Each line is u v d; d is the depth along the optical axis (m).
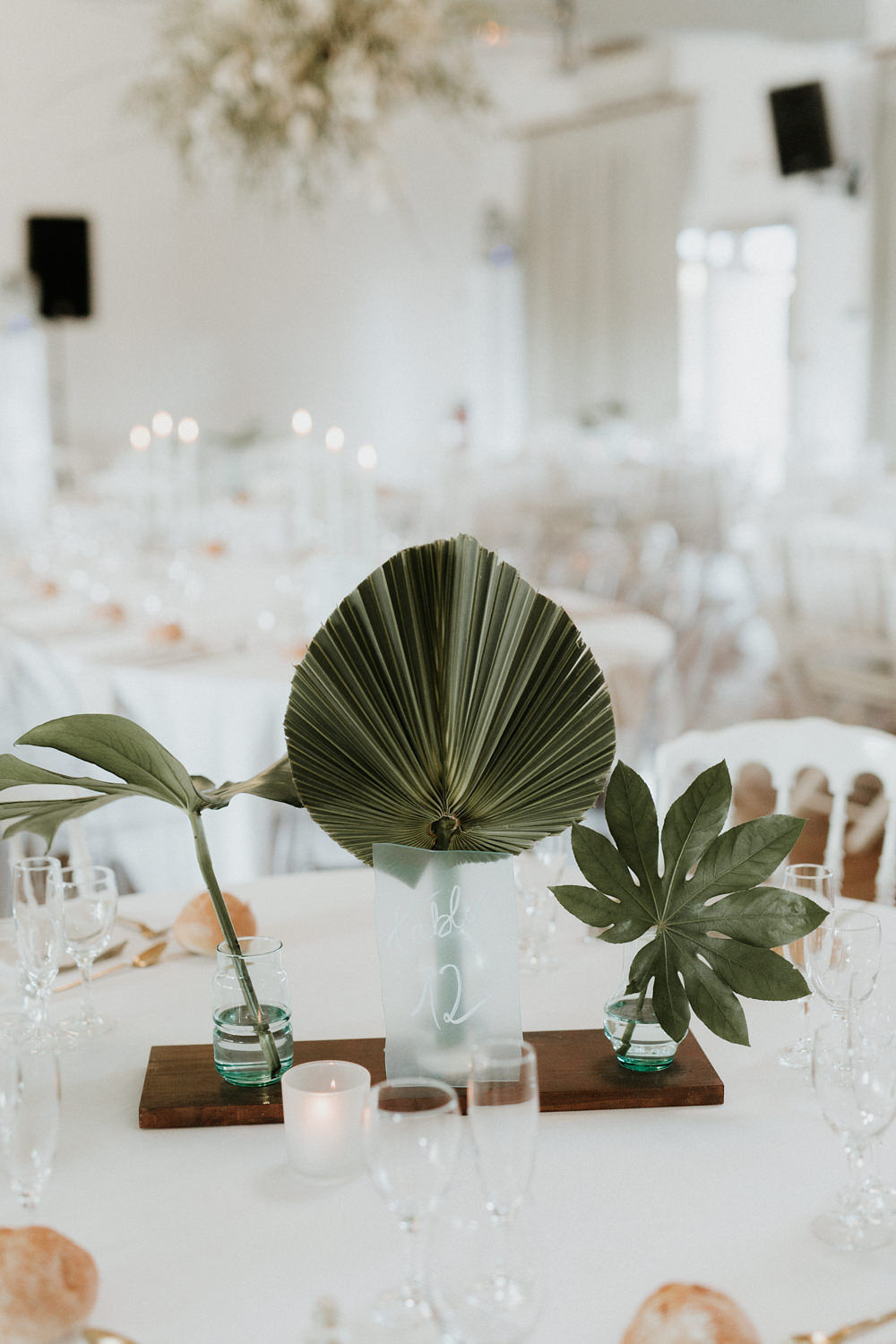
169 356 10.34
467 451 9.22
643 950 1.26
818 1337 0.93
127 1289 0.99
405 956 1.22
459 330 11.62
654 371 10.58
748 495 7.69
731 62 9.69
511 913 1.22
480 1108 0.92
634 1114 1.25
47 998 1.41
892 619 4.07
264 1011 1.27
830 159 8.43
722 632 7.41
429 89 4.63
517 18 8.13
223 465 9.44
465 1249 1.00
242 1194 1.12
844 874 3.86
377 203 4.73
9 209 9.55
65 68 9.53
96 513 6.23
